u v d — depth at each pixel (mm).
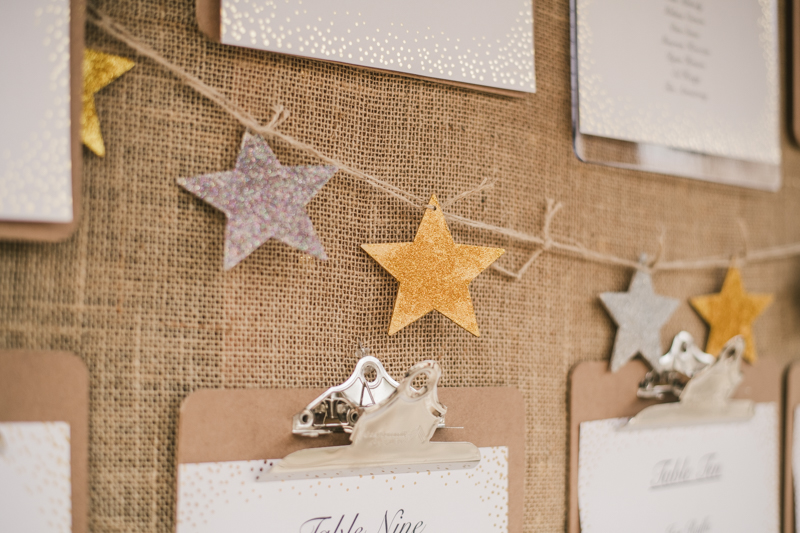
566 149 525
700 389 539
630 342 528
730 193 579
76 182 432
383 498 467
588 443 519
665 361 537
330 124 474
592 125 521
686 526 543
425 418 460
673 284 556
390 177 483
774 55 584
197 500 443
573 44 523
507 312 505
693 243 564
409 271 472
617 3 532
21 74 426
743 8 573
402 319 470
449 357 490
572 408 515
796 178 602
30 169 425
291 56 468
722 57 564
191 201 455
